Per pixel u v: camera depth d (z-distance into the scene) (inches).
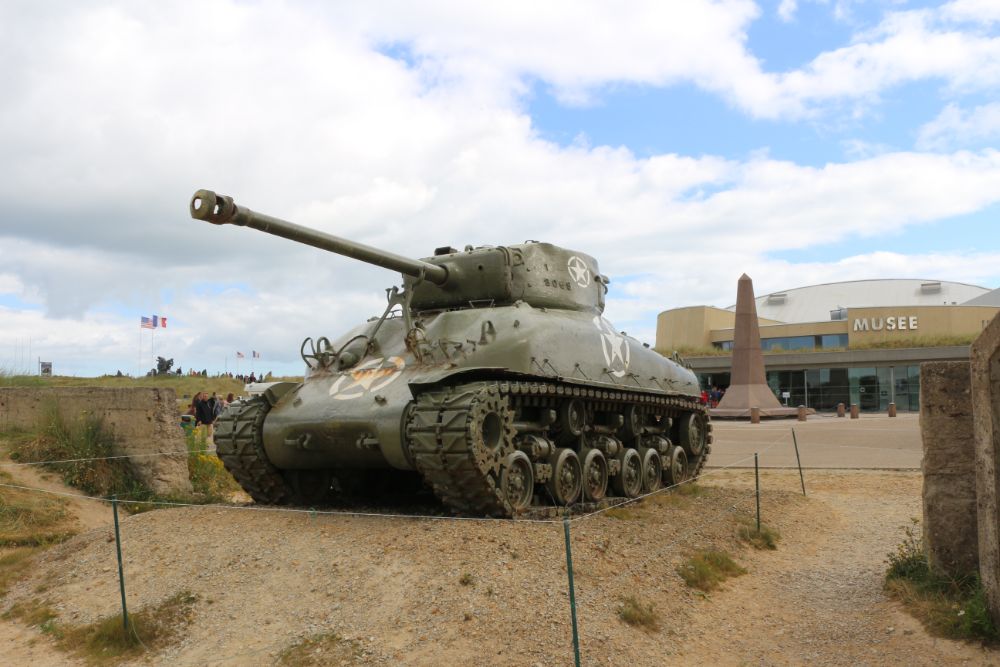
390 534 416.5
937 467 374.0
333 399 513.3
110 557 434.9
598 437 605.3
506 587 348.8
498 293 587.8
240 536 440.8
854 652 330.3
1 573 440.8
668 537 471.2
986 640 318.0
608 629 325.4
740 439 1224.8
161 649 335.0
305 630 328.8
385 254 528.7
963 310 2399.1
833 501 692.7
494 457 445.1
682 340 2628.0
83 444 678.5
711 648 335.6
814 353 2185.0
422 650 305.0
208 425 1072.8
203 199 408.5
